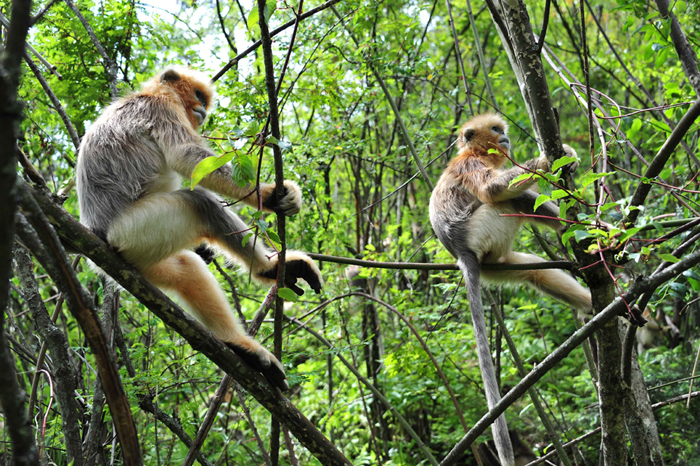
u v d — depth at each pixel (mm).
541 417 4246
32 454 1598
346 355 6910
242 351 3330
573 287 4773
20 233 1744
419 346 5691
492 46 9578
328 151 5895
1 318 1420
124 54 5203
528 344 7020
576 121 9453
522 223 4824
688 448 5344
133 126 3602
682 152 6664
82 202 3482
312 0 6242
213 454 5574
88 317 1991
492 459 6121
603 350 3180
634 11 3266
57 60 5168
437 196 5203
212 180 3312
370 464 6074
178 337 5410
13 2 1231
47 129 5738
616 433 3264
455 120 7875
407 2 7676
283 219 2977
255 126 2557
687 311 6504
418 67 6031
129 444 2141
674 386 5688
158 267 3463
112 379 2090
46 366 4711
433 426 6648
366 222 7438
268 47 2613
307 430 3336
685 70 3162
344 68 6465
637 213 2842
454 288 5711
